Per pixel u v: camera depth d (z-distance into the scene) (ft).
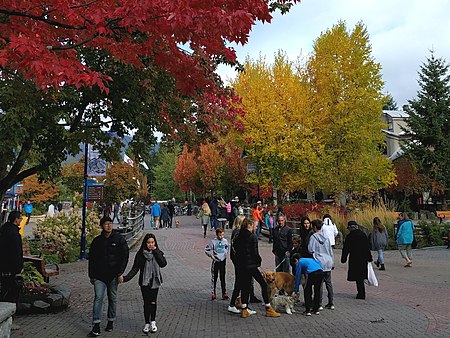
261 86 96.12
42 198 129.39
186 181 177.47
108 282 22.47
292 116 96.37
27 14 16.89
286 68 99.66
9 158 27.02
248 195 151.02
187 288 35.24
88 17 16.60
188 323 24.62
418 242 67.67
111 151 35.70
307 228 29.58
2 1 16.47
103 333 22.36
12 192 83.15
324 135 99.91
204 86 21.86
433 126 120.78
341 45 99.86
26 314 26.04
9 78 22.43
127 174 128.88
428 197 126.11
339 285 37.50
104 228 22.66
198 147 37.06
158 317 25.95
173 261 50.34
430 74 126.72
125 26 16.02
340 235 63.82
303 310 28.12
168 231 88.28
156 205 97.76
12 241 23.86
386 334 22.24
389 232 65.05
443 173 117.50
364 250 31.65
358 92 97.71
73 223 58.49
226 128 37.47
